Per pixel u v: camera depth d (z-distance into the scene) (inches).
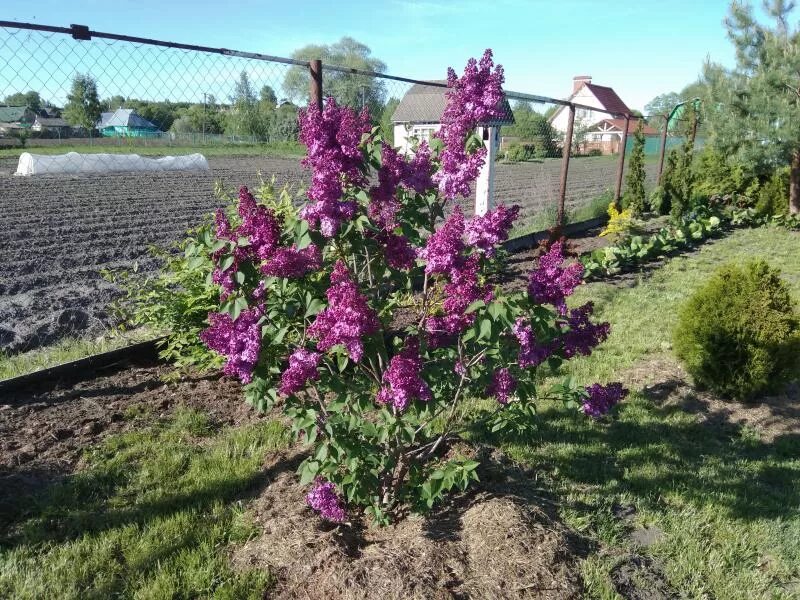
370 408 113.6
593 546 124.0
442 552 113.7
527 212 656.4
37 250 413.4
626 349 238.5
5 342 239.1
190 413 171.5
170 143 1402.6
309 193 101.0
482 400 181.9
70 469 143.6
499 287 119.8
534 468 152.2
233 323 106.6
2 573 108.7
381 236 110.7
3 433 155.5
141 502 131.8
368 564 109.1
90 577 109.9
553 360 123.2
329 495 115.2
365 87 307.6
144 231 502.6
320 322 97.9
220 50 180.4
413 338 112.2
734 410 196.5
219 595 105.2
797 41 501.0
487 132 342.6
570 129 431.5
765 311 196.7
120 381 189.6
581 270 108.5
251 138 998.4
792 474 160.6
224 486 137.7
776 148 509.0
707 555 126.0
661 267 387.2
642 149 581.9
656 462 159.9
